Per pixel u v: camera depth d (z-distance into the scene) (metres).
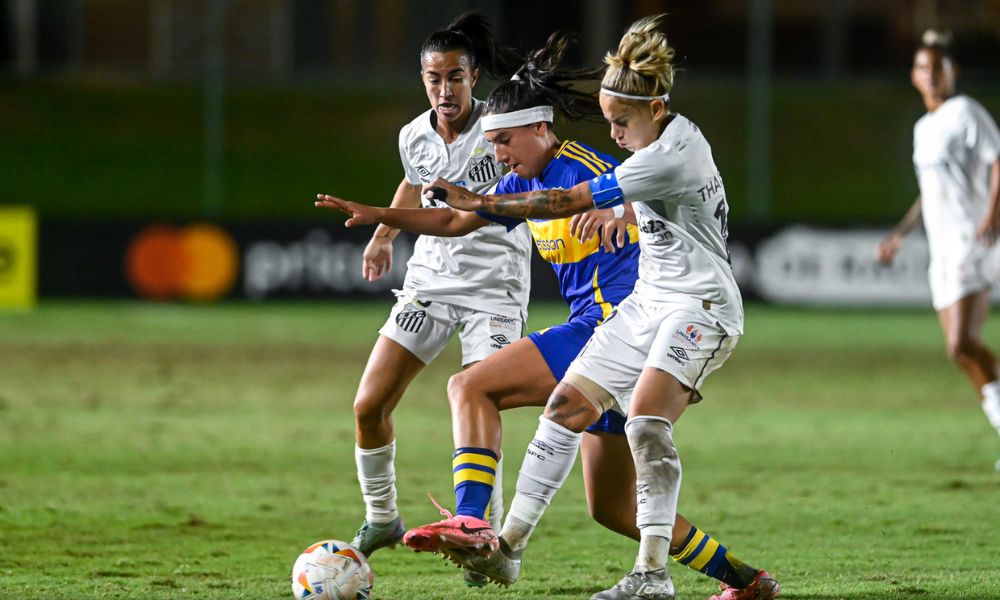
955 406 39.28
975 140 29.52
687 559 16.66
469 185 19.83
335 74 83.62
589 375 16.58
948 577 18.56
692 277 16.36
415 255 20.05
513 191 17.88
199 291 68.50
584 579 18.62
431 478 27.31
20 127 83.25
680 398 16.17
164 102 85.50
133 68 85.06
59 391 40.19
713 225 16.34
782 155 82.00
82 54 84.81
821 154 82.12
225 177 80.81
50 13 84.44
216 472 27.58
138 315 63.38
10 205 77.31
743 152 79.81
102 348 51.28
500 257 19.80
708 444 32.12
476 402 16.81
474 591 17.83
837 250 68.19
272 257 68.75
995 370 29.83
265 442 31.67
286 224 68.69
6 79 84.94
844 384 44.09
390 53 83.25
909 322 63.97
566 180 17.28
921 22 84.00
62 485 25.77
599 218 16.56
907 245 67.94
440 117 19.48
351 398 39.84
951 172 29.78
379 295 68.81
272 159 82.38
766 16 72.00
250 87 86.19
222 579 18.23
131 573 18.56
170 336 55.50
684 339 16.09
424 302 19.67
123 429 33.28
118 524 22.19
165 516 22.95
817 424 35.59
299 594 16.16
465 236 19.56
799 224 68.38
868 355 51.91
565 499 25.38
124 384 42.03
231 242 68.62
